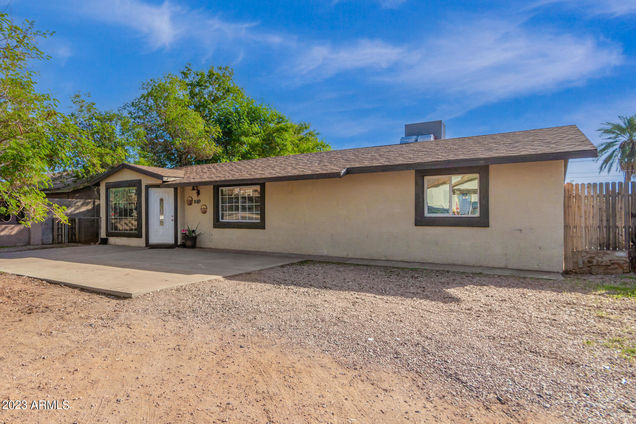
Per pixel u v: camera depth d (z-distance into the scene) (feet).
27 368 9.53
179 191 39.78
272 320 13.57
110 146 55.36
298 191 33.24
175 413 7.32
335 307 15.33
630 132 94.48
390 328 12.55
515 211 24.35
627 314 14.01
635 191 22.40
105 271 23.72
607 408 7.39
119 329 12.67
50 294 17.97
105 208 43.39
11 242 40.57
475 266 25.53
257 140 84.17
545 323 13.03
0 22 16.46
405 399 7.88
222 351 10.64
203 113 83.51
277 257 30.96
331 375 9.07
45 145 17.06
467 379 8.77
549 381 8.62
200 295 17.53
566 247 23.72
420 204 27.61
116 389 8.36
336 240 31.27
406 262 27.68
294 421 7.02
